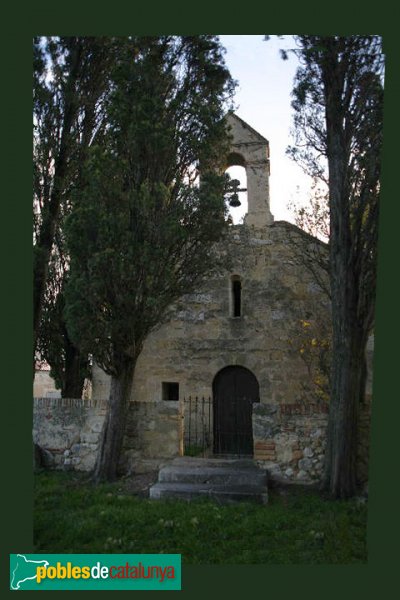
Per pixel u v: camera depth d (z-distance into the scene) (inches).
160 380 537.6
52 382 731.4
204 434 509.0
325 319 498.3
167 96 361.1
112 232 327.9
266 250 530.9
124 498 318.0
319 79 333.4
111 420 368.2
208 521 279.1
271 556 246.2
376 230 311.1
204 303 539.2
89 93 383.2
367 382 367.2
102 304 341.1
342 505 295.3
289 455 351.9
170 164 357.4
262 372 512.7
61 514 297.3
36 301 351.3
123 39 354.3
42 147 370.3
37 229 369.4
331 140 331.6
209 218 353.1
